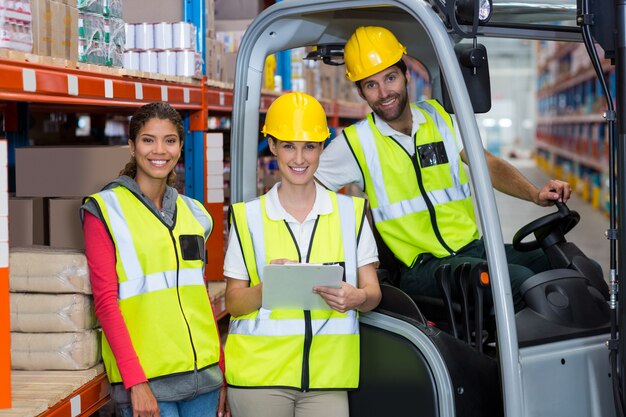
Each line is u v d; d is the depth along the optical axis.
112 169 3.12
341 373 2.56
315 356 2.54
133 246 2.33
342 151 2.97
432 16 2.45
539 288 2.63
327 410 2.56
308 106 2.50
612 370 2.40
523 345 2.51
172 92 3.48
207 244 4.09
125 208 2.35
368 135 2.95
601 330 2.63
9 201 3.11
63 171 3.12
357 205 2.64
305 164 2.52
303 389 2.53
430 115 3.04
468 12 2.49
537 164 25.30
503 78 33.75
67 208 3.08
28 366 2.49
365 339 2.68
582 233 8.87
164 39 3.78
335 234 2.58
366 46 2.82
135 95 3.02
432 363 2.51
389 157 2.94
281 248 2.55
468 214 3.04
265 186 5.45
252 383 2.53
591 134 12.30
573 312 2.62
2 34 2.21
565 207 2.91
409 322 2.60
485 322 2.88
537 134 26.05
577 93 14.23
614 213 2.39
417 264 2.97
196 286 2.47
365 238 2.62
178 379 2.38
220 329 4.46
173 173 2.59
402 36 3.15
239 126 2.99
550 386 2.48
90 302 2.52
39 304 2.47
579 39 2.79
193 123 4.00
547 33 2.75
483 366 2.60
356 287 2.57
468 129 2.39
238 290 2.55
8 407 2.11
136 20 4.05
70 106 4.78
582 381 2.54
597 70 2.42
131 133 2.41
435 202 2.95
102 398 2.58
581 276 2.73
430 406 2.50
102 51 3.10
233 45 5.30
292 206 2.59
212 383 2.47
